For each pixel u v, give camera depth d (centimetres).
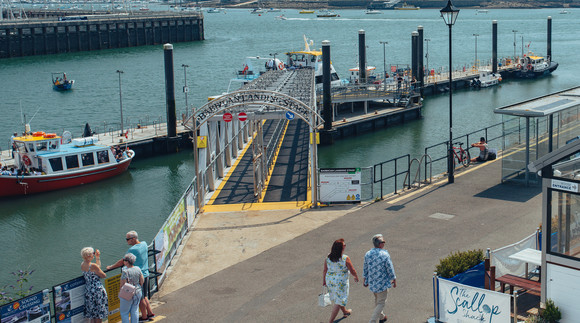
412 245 1931
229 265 1881
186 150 5275
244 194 2759
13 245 3155
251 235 2156
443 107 7106
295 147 3888
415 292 1578
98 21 16175
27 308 1312
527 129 2527
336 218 2297
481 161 3138
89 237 3244
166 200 3912
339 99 5919
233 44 17725
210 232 2211
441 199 2447
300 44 17362
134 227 3394
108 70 11750
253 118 2573
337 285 1409
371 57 13262
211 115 2533
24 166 4141
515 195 2452
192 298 1639
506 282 1414
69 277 2717
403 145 5238
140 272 1424
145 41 17600
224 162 3359
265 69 6525
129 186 4238
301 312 1517
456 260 1526
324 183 2486
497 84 8881
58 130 6612
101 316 1420
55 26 15250
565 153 1241
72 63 13012
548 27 10250
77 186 4228
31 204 3862
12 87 9769
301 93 3316
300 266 1825
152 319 1519
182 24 18662
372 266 1360
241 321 1485
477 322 1320
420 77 7038
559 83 8894
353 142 5434
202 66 12281
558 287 1281
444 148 5022
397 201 2466
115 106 7969
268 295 1631
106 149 4384
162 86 9619
